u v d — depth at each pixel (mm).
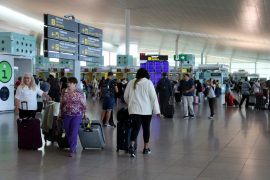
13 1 26844
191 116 14375
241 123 12289
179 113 16297
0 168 5910
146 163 6281
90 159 6578
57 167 5980
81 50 11812
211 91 13938
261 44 39562
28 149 7477
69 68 32406
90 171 5730
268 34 28672
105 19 31266
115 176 5445
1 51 16188
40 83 17875
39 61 33500
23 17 34406
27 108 7535
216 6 19078
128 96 6984
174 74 28172
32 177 5383
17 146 7789
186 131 10273
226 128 10945
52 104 7953
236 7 18266
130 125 7141
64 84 7977
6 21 35531
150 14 26094
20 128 7484
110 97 11016
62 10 27844
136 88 6855
